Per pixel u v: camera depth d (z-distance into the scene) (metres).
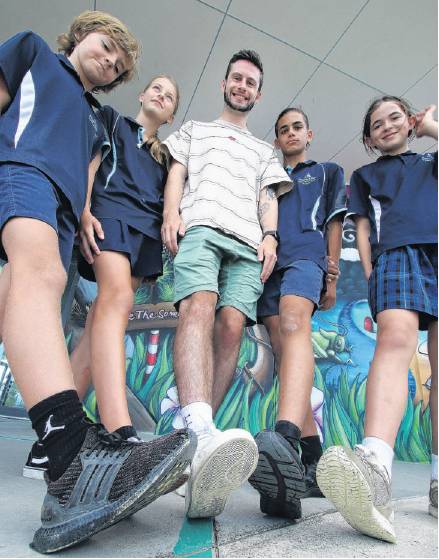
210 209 1.29
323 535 0.77
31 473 1.08
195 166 1.45
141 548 0.62
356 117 3.07
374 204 1.30
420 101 2.94
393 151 1.40
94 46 1.15
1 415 3.00
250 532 0.75
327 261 1.47
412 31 2.52
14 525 0.69
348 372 3.25
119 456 0.66
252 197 1.45
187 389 0.98
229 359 1.25
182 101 2.98
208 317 1.11
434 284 1.09
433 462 1.08
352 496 0.73
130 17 2.48
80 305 3.18
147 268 1.37
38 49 1.00
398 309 1.04
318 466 0.76
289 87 2.87
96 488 0.62
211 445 0.72
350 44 2.60
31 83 0.95
